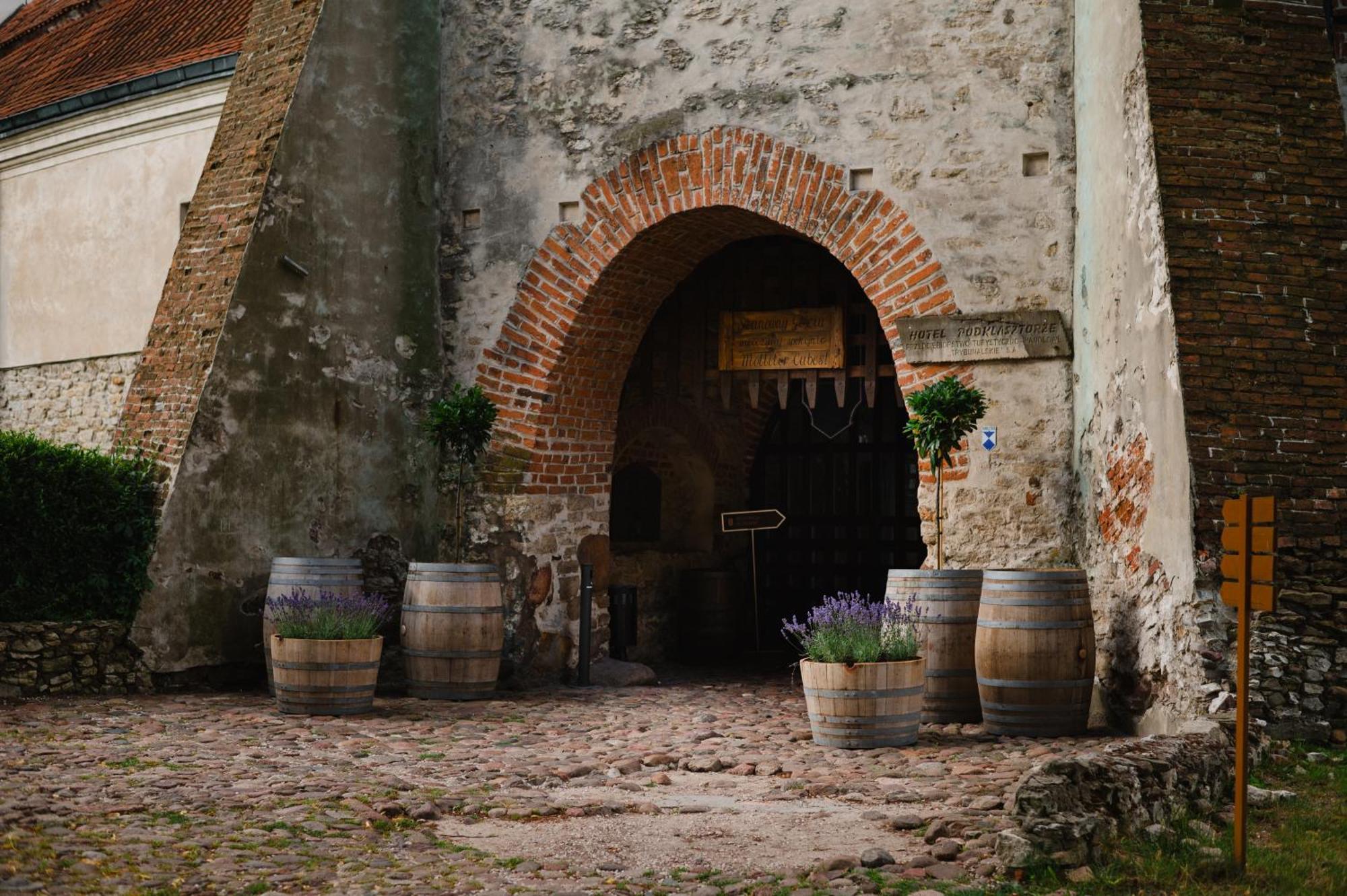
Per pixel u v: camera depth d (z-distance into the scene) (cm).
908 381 1015
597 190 1140
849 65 1048
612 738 833
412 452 1182
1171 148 794
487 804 612
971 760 729
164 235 1330
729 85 1091
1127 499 839
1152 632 789
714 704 1001
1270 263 774
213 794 608
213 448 1028
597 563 1209
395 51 1179
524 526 1155
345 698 908
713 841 549
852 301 1210
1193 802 585
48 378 1441
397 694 1048
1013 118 995
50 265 1441
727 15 1097
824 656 789
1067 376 969
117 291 1372
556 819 592
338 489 1121
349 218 1135
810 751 775
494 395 1174
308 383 1100
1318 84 823
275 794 614
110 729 811
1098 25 915
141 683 984
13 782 623
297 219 1093
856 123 1041
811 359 1213
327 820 568
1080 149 960
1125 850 516
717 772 725
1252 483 729
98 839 516
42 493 957
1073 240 973
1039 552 965
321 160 1114
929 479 1005
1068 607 818
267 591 1007
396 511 1169
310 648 898
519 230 1173
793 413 1492
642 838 554
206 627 1022
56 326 1431
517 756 755
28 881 449
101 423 1375
